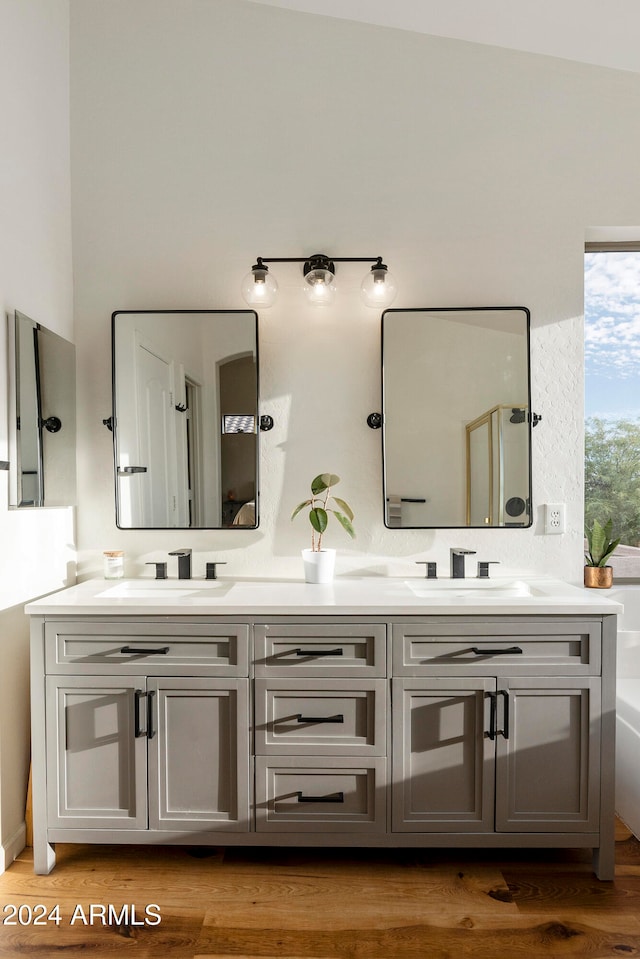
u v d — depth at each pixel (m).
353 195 2.38
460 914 1.68
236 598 1.95
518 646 1.85
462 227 2.38
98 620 1.88
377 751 1.85
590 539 2.48
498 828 1.85
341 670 1.86
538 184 2.38
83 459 2.39
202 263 2.39
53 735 1.88
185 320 2.36
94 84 2.39
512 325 2.35
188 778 1.88
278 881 1.82
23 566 2.02
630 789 2.05
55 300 2.26
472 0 2.20
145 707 1.88
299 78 2.39
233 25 2.39
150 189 2.39
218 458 2.36
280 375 2.39
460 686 1.85
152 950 1.56
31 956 1.55
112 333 2.36
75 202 2.39
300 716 1.87
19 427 1.96
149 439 2.36
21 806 2.01
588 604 1.83
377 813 1.85
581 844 1.84
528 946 1.57
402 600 1.91
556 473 2.38
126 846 2.01
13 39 1.97
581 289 2.38
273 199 2.39
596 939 1.59
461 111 2.38
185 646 1.88
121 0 2.39
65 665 1.88
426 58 2.38
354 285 2.39
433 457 2.35
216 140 2.39
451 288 2.38
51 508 2.21
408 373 2.35
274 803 1.87
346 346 2.39
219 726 1.88
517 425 2.34
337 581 2.28
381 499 2.38
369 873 1.86
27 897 1.76
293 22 2.38
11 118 1.96
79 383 2.40
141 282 2.39
